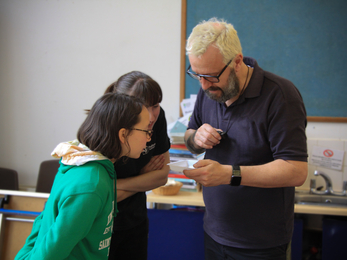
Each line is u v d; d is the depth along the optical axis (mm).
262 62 2207
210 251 1317
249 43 2211
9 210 1690
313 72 2152
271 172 1037
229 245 1206
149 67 2367
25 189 2527
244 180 1050
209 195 1278
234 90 1087
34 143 2514
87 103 2443
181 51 2293
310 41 2137
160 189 1778
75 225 716
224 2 2211
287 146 1045
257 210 1153
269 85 1111
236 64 1080
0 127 2533
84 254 810
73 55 2428
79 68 2432
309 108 2184
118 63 2391
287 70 2184
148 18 2334
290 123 1051
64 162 827
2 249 1706
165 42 2330
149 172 1262
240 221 1181
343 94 2125
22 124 2514
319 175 1978
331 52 2117
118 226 1227
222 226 1227
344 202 1868
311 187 1974
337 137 2158
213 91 1100
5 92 2510
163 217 1846
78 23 2402
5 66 2492
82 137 878
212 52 1012
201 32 1044
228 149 1201
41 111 2492
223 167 1067
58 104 2473
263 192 1145
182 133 1948
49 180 2207
